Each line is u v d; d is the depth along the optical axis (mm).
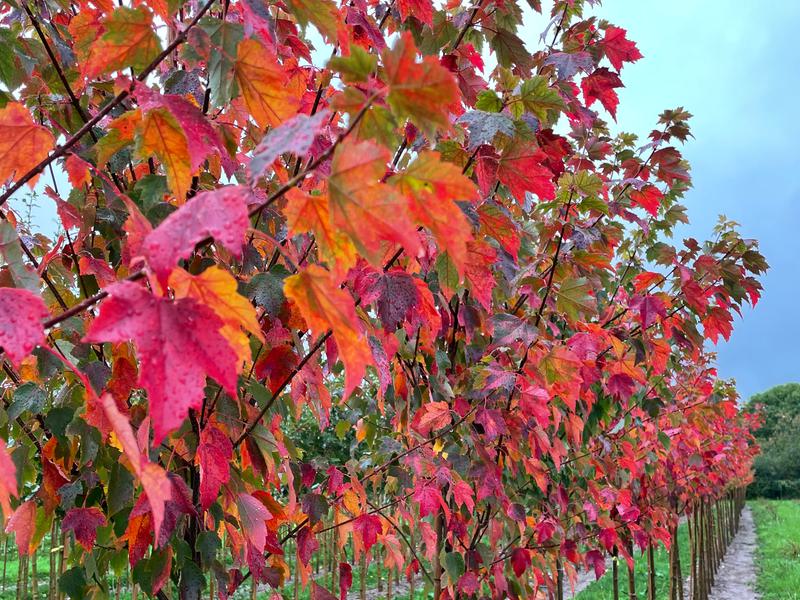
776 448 29672
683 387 4352
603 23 1949
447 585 1947
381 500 2996
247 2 761
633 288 3219
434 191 536
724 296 2629
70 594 1212
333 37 810
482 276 1213
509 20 1655
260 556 1235
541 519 2359
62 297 1341
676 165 2541
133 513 998
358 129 559
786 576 10211
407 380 1864
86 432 1145
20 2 1067
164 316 439
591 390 2480
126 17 718
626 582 8953
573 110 1747
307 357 1164
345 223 502
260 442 1220
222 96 776
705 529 9102
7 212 1217
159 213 1066
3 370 1266
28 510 1191
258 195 1231
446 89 493
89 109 1374
